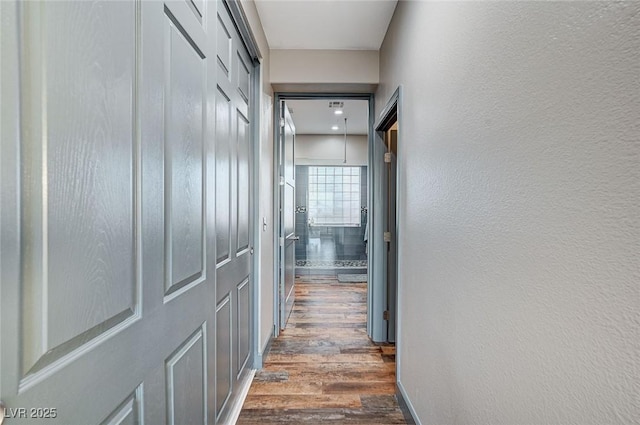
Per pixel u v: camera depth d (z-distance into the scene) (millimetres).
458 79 1169
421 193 1601
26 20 505
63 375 571
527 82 768
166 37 940
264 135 2500
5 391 474
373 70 2764
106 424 690
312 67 2756
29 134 510
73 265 592
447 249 1265
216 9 1372
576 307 619
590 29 583
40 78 526
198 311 1191
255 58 2320
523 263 782
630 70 510
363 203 6723
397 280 2025
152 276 864
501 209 882
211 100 1312
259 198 2354
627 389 521
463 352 1113
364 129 5977
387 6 2158
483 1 986
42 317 530
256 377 2270
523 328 782
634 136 505
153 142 866
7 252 481
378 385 2184
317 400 2008
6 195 480
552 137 682
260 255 2381
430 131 1475
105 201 679
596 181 573
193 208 1138
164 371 939
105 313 678
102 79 667
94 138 644
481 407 982
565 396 646
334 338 2965
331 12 2227
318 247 6715
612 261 544
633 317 511
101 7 662
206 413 1287
